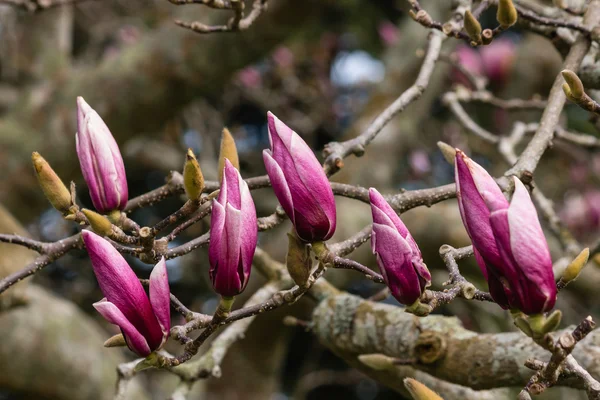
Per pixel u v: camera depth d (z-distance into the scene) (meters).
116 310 1.72
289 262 1.86
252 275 4.93
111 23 7.82
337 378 7.84
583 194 6.79
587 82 2.88
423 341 2.87
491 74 7.36
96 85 5.63
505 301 1.70
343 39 8.95
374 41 8.78
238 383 5.81
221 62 5.49
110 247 1.75
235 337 3.02
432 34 2.93
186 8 5.56
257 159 7.84
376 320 3.05
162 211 8.27
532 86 7.14
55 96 5.71
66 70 5.84
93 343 5.40
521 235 1.62
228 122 8.73
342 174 6.18
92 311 7.14
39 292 5.36
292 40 8.10
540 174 7.20
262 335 5.54
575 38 2.96
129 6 8.10
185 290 7.21
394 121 6.51
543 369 1.80
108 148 1.90
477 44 2.33
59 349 5.17
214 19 5.42
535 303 1.64
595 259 3.26
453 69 7.50
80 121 1.91
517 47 7.64
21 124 5.66
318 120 8.59
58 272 7.53
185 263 6.84
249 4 5.29
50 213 6.79
